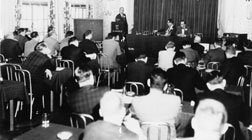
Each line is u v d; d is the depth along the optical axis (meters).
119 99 1.95
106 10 12.34
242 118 3.16
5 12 9.70
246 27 10.54
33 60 4.93
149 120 2.64
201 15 11.38
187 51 5.96
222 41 7.38
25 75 4.90
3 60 6.64
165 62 5.88
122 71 7.78
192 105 3.35
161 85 2.69
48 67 4.98
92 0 12.20
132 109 2.97
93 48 7.13
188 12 11.52
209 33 11.35
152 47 9.32
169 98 2.64
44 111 5.29
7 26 9.79
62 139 2.45
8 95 4.15
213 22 11.29
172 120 2.67
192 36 9.11
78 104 3.18
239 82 5.12
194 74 4.03
